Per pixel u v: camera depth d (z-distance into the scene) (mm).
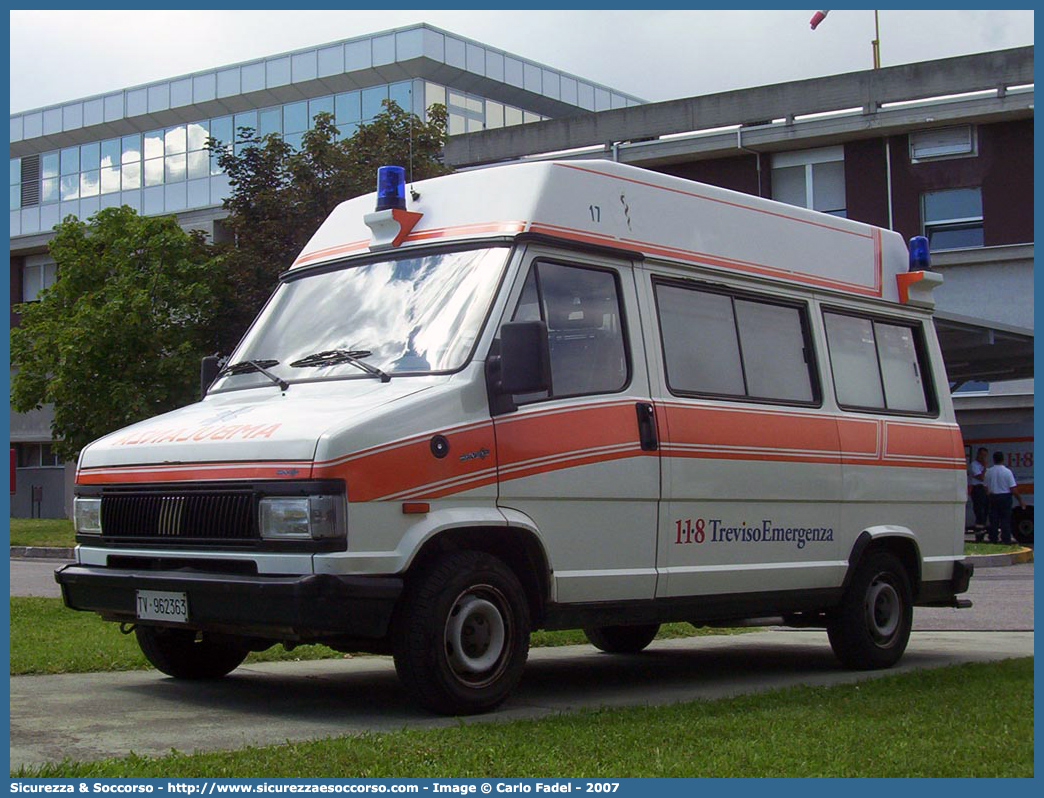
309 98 45812
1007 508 27438
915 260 10906
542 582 7434
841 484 9562
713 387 8680
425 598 6762
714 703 7328
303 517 6469
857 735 6277
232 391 7973
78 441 28297
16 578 17594
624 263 8234
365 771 5410
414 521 6754
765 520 8930
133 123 49625
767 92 33656
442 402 6965
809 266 9766
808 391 9508
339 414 6727
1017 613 14305
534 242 7668
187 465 7000
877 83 32250
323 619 6410
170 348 27500
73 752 5855
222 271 26609
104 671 8727
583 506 7641
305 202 25062
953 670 8898
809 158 33469
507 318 7395
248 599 6586
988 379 29750
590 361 7840
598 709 7168
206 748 5980
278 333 8227
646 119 35312
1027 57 30641
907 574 10195
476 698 6949
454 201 8023
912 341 10820
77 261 28500
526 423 7328
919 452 10414
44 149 52406
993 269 31078
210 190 48094
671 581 8156
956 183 31703
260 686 8164
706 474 8430
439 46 43750
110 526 7391
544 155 35375
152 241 27375
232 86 47125
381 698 7648
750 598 8797
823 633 12734
